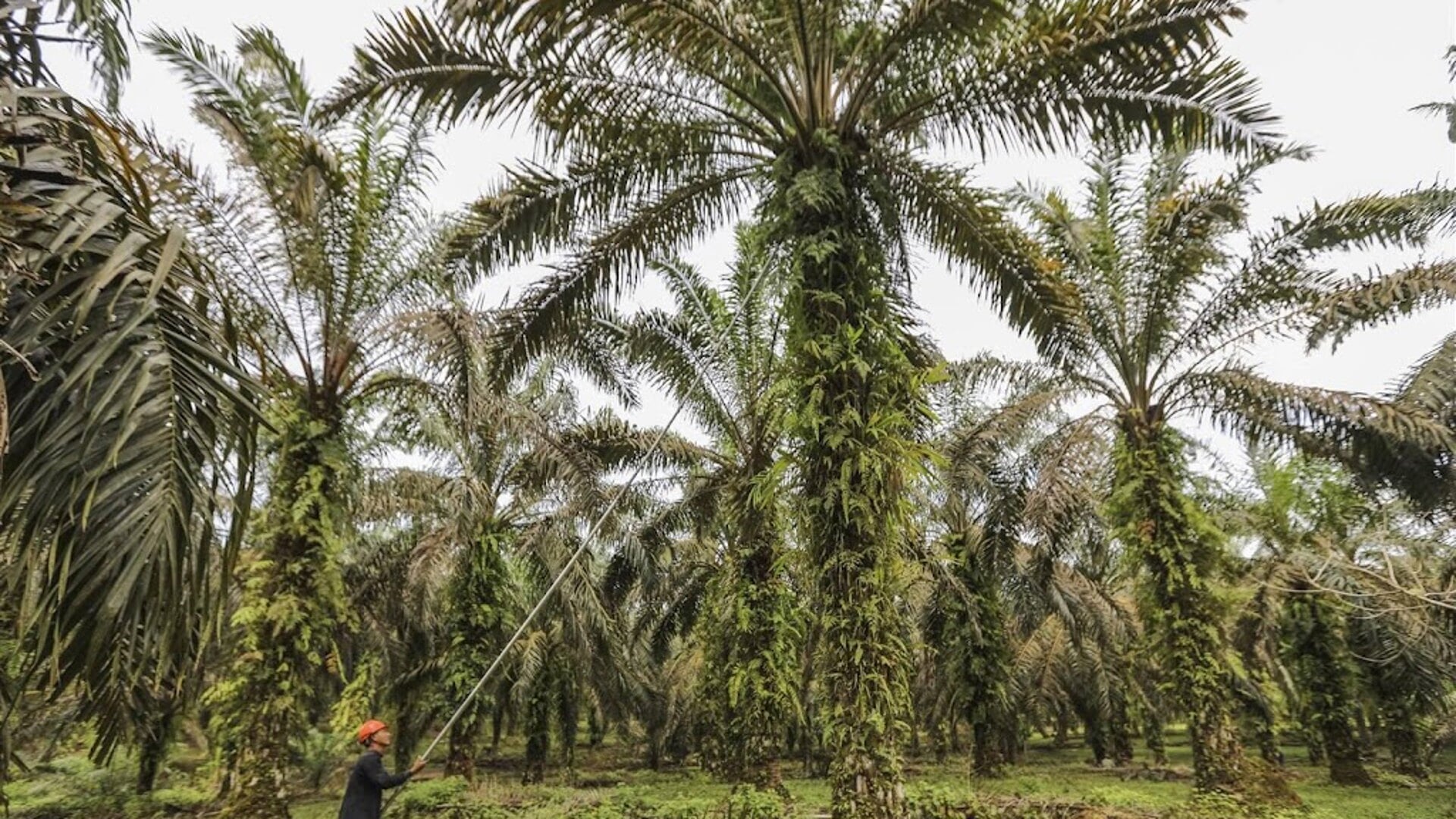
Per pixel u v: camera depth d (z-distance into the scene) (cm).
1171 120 638
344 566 1585
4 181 257
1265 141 613
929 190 742
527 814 1101
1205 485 1246
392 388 998
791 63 721
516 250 788
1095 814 976
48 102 295
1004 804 1011
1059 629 2073
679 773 2088
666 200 787
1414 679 1359
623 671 1939
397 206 978
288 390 904
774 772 1194
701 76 709
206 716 1414
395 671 1822
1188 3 573
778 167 693
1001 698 1502
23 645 258
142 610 270
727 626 1390
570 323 851
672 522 1536
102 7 400
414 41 616
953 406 1330
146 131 723
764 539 1253
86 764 1328
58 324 251
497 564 1514
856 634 630
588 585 1375
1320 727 1436
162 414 256
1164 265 1067
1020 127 687
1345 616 1368
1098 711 2100
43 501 234
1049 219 1121
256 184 854
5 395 221
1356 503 1363
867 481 638
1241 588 1446
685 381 1264
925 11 631
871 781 607
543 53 562
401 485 1491
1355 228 1001
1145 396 1106
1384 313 970
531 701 1805
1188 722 1030
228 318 315
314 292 935
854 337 650
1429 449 928
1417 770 1488
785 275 696
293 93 838
